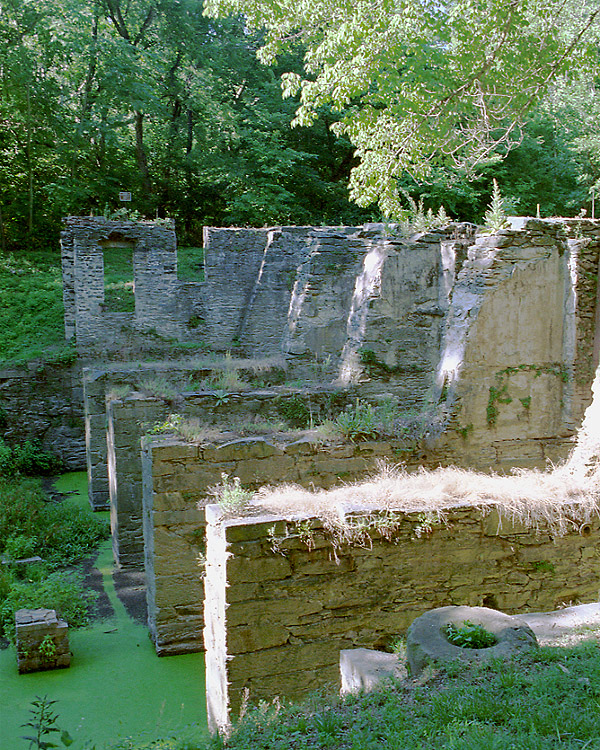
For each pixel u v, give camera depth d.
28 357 20.38
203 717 7.86
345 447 9.81
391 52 12.34
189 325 22.03
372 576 6.75
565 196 30.81
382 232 14.66
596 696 4.43
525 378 11.04
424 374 12.70
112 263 31.02
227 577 6.36
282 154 31.28
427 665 5.16
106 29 34.81
